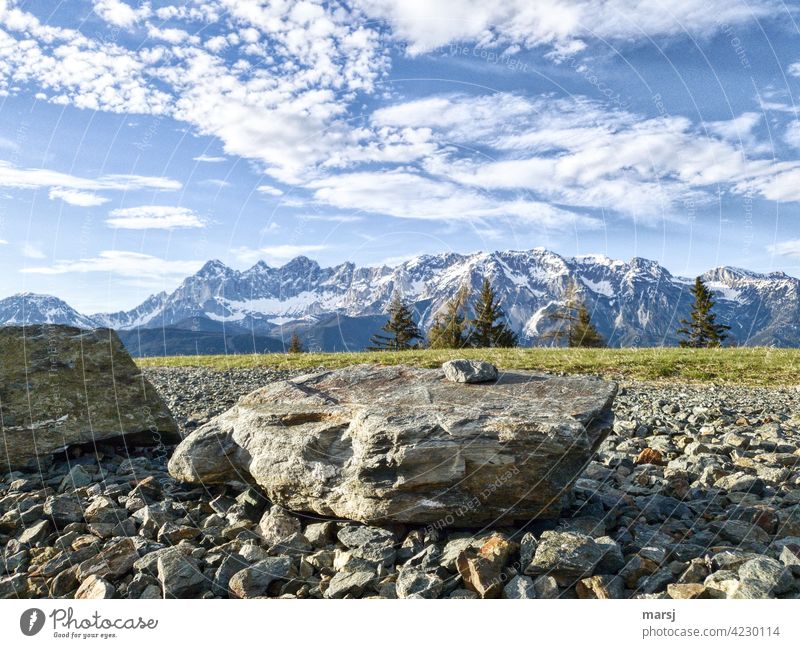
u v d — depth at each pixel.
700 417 12.26
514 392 6.77
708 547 5.44
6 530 6.20
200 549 5.48
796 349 27.83
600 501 6.57
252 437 6.83
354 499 5.92
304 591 4.90
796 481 7.50
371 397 6.99
